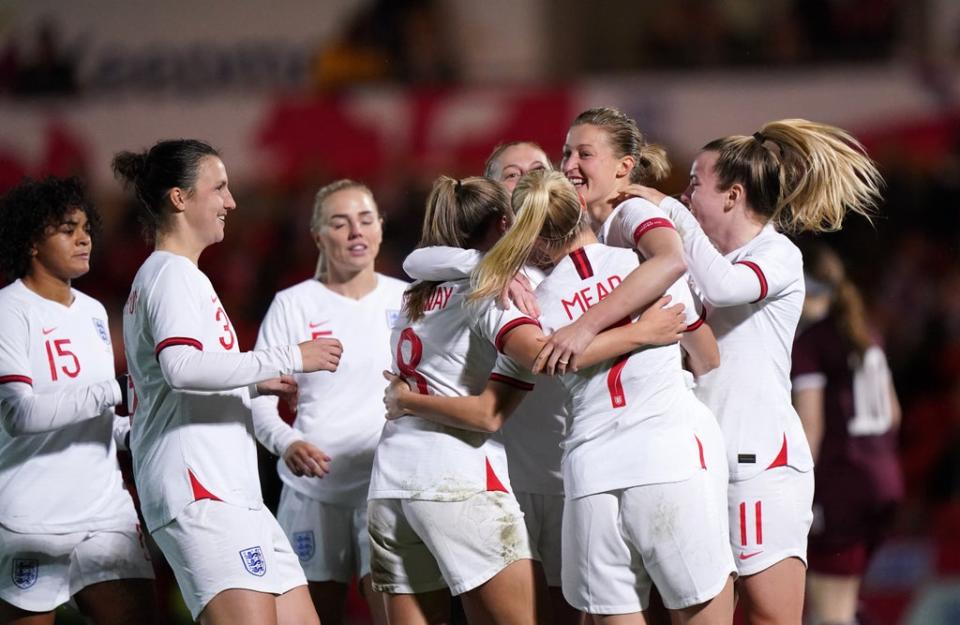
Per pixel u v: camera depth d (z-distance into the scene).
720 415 14.83
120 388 15.25
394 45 44.06
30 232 15.79
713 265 14.37
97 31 42.75
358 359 17.91
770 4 43.16
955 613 27.83
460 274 14.37
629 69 44.50
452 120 41.06
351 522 17.69
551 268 14.65
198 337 14.04
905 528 31.25
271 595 14.31
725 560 13.43
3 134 42.06
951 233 39.97
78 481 15.70
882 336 38.19
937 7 42.09
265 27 43.44
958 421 36.75
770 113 41.34
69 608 17.31
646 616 13.65
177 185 14.52
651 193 15.06
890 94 40.97
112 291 40.00
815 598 21.70
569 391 14.04
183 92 42.69
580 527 13.45
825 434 21.64
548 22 45.50
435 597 14.97
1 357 15.35
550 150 40.66
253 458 14.84
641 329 13.41
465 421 13.93
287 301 18.23
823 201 15.60
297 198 41.09
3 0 42.62
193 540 14.04
